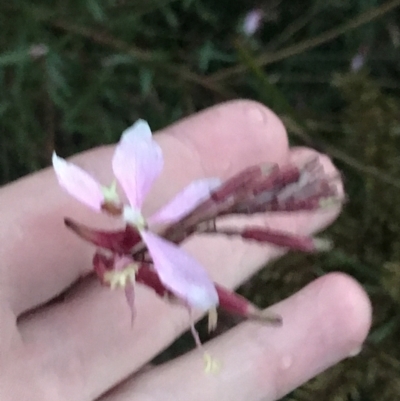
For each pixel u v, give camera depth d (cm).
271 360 14
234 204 8
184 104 20
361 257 18
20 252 11
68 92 18
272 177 8
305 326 15
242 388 14
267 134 15
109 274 8
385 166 18
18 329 11
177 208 8
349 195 18
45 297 12
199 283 7
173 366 14
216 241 14
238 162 15
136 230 8
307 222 15
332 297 15
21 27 17
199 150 14
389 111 18
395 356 18
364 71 18
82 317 12
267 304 18
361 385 18
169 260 8
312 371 15
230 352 14
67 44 19
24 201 11
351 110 18
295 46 18
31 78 18
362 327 15
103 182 12
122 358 12
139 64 18
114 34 18
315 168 8
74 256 12
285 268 18
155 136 14
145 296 13
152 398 13
